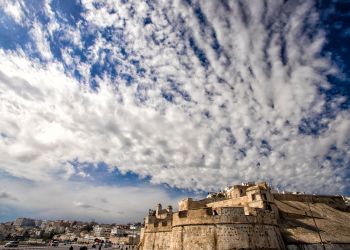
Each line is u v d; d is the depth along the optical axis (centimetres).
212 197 7725
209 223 3794
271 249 3662
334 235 4781
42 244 14475
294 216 5744
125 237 17475
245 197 5588
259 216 3866
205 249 3662
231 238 3594
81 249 8556
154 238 5506
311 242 4269
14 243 11406
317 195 7894
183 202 6831
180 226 4131
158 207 7925
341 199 8056
